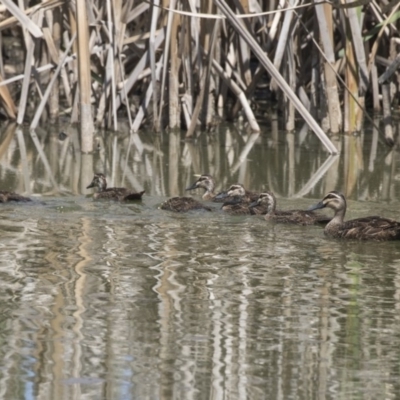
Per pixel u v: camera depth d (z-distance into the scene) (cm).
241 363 1013
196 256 1398
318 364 1014
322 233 1566
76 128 2555
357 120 2456
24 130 2505
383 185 1948
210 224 1608
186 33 2430
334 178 2011
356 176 2030
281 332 1102
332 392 952
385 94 2328
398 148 2322
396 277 1310
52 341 1063
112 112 2472
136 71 2428
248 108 2505
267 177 2025
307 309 1177
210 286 1259
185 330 1102
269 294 1230
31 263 1350
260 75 2530
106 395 940
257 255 1413
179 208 1688
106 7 2384
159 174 2053
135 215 1658
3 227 1552
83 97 2222
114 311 1159
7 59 2948
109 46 2383
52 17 2527
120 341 1068
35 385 959
